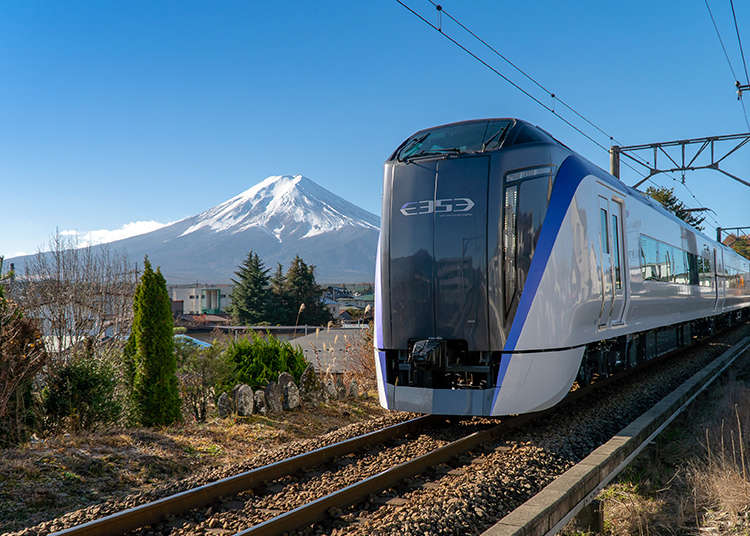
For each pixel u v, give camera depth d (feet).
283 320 188.65
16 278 59.72
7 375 22.67
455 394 23.44
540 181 24.58
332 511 15.56
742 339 67.51
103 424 25.94
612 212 30.68
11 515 16.10
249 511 15.96
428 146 26.84
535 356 23.58
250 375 34.86
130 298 61.11
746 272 89.15
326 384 34.37
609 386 35.32
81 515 15.60
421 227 24.98
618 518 17.90
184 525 15.05
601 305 28.12
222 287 290.15
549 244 24.17
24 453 20.49
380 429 24.71
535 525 13.23
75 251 64.85
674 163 60.29
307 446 22.43
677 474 21.11
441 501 15.98
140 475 19.80
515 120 26.35
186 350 33.04
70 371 25.63
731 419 26.50
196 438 24.86
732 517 16.90
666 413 25.13
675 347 48.39
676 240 46.24
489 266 23.80
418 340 24.58
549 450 21.47
